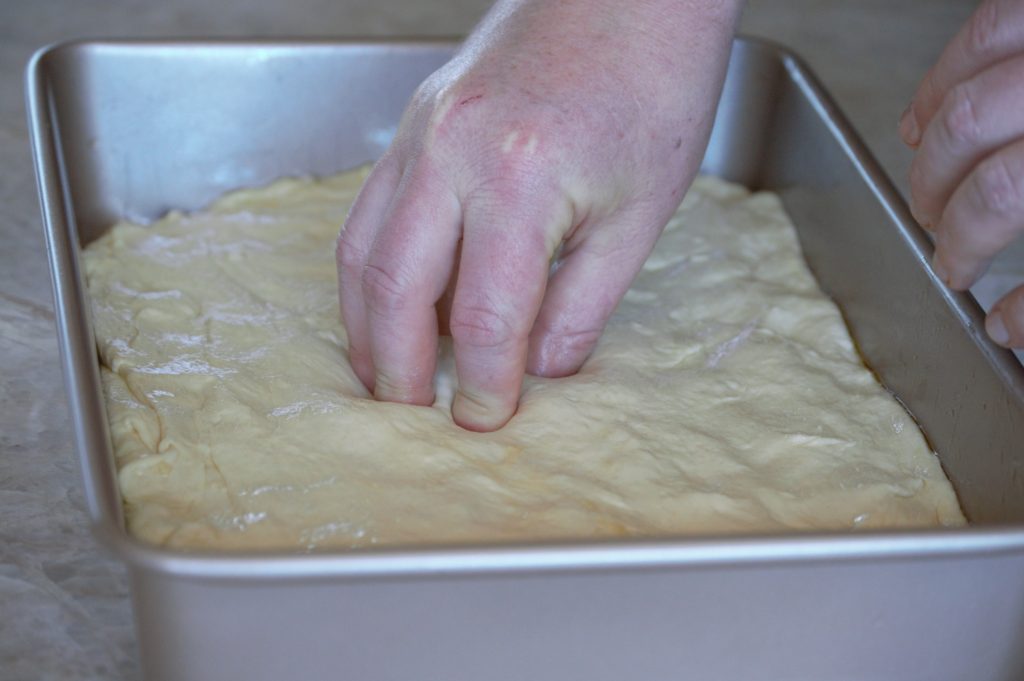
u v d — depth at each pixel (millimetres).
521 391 916
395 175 821
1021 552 626
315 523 749
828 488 859
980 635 678
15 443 954
